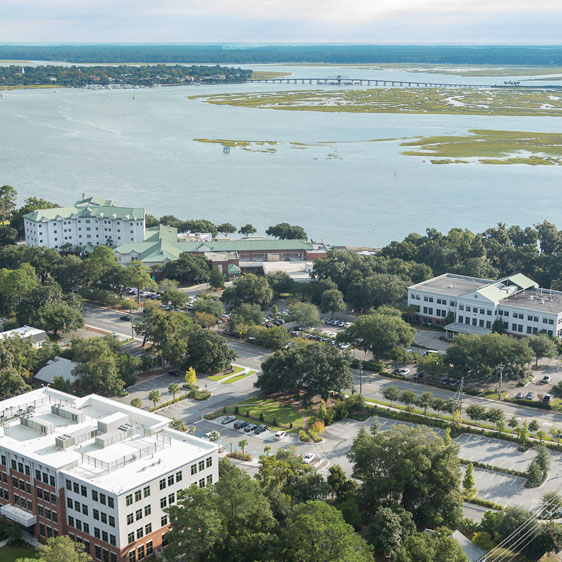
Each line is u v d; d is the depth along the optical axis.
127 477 158.62
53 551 142.38
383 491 175.62
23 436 177.62
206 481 172.75
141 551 158.88
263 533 151.00
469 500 188.12
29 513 170.38
